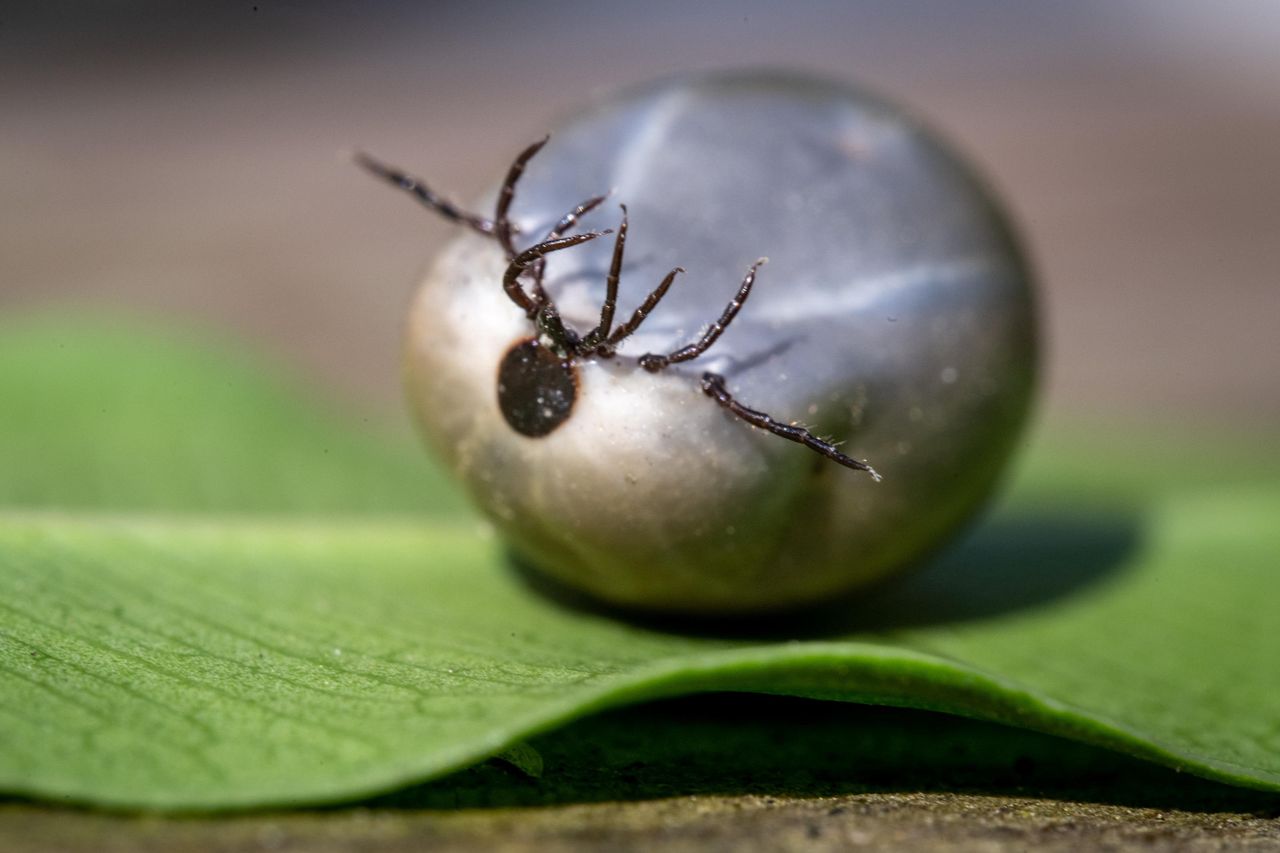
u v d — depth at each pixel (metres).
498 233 0.05
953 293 0.05
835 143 0.05
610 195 0.05
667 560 0.05
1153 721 0.05
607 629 0.05
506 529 0.05
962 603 0.05
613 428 0.05
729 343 0.05
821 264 0.05
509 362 0.05
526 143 0.05
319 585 0.05
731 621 0.05
